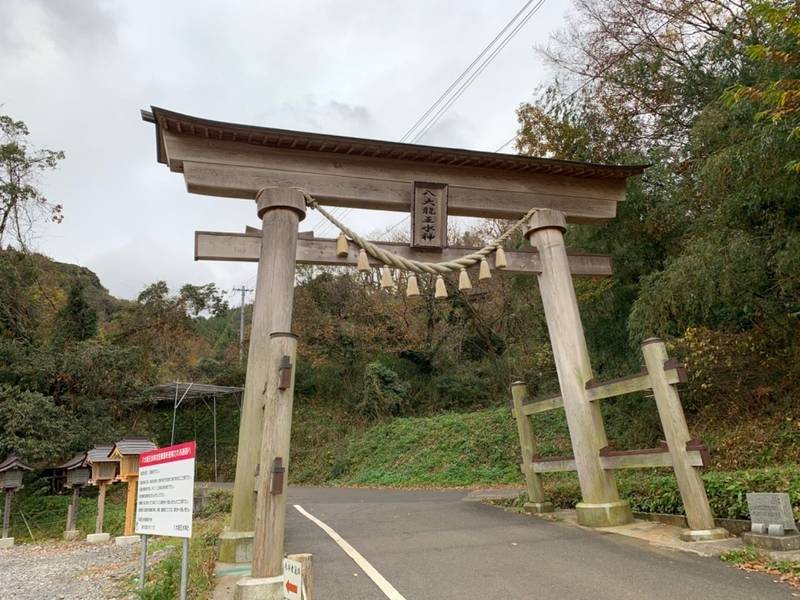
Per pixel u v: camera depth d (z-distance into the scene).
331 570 5.26
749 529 5.64
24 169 17.84
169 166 7.32
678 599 4.04
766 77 7.82
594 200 8.87
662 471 9.94
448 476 16.19
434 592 4.46
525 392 8.88
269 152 7.45
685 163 10.92
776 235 7.80
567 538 6.21
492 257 8.14
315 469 21.53
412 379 24.69
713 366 9.91
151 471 4.58
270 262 6.88
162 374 24.88
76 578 7.44
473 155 8.08
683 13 12.43
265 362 6.48
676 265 9.11
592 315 12.34
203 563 5.76
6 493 11.57
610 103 13.06
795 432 9.05
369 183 7.86
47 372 16.17
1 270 17.06
